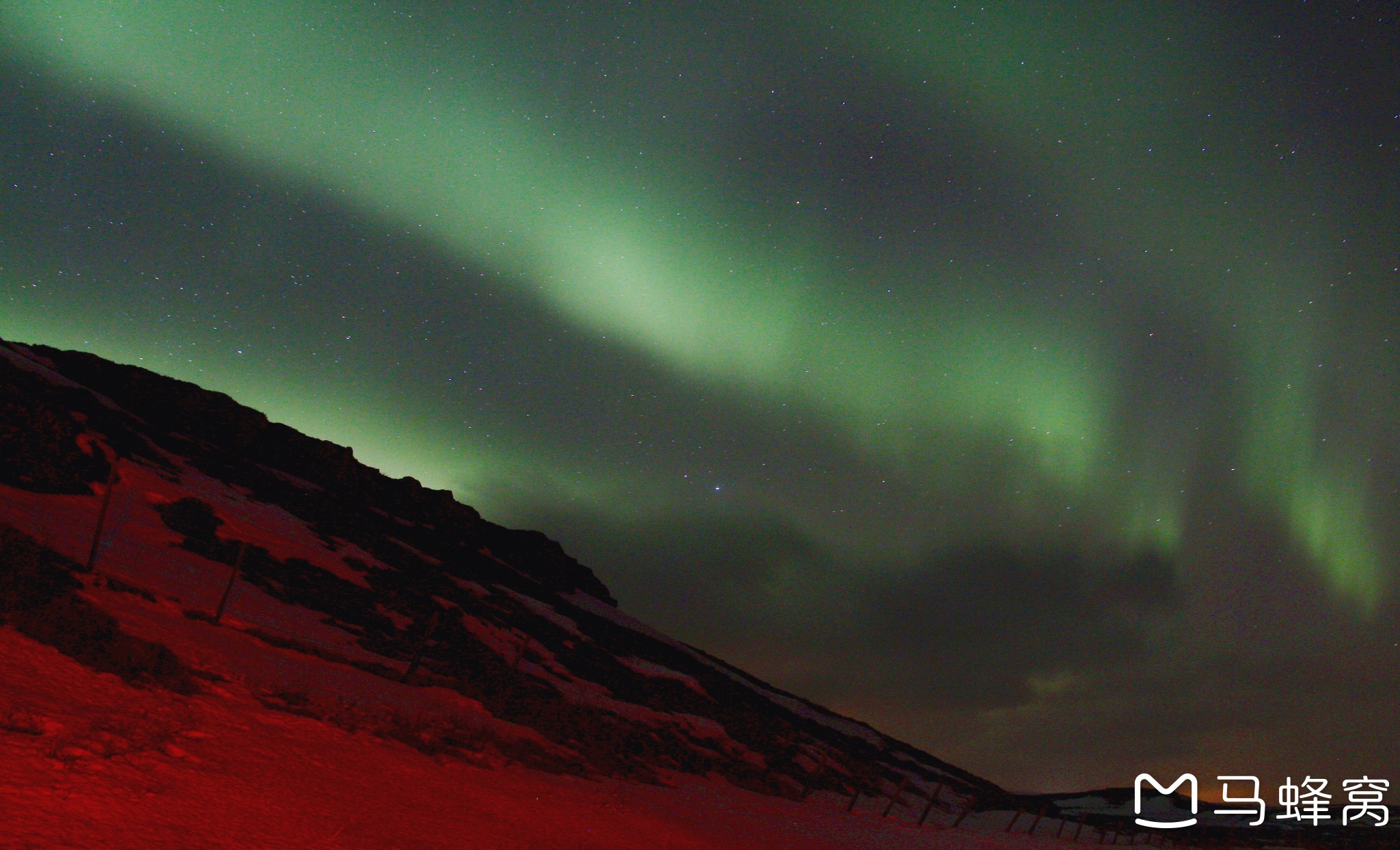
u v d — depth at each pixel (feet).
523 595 173.06
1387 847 119.03
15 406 79.87
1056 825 132.36
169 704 24.09
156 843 13.92
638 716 97.04
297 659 44.65
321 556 98.78
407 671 57.06
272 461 171.42
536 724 58.03
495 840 22.17
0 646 22.74
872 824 78.64
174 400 162.20
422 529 192.13
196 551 72.84
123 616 34.40
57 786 14.80
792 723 172.35
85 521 64.85
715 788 70.90
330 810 19.63
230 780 19.03
